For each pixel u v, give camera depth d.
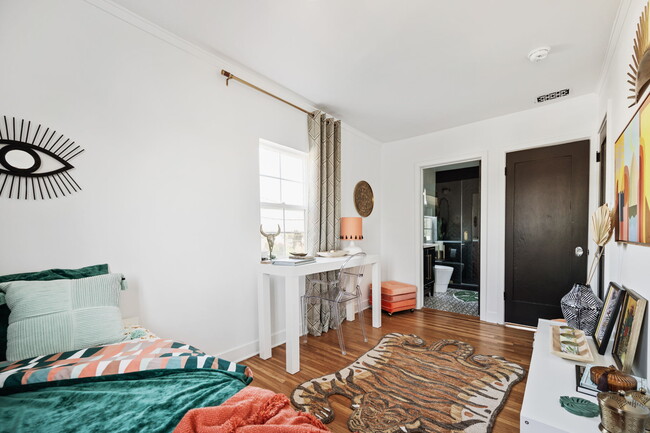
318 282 2.76
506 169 3.26
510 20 1.75
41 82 1.44
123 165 1.72
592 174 2.73
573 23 1.77
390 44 2.00
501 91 2.69
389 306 3.60
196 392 0.92
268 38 1.96
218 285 2.20
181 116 2.00
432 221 5.53
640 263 1.33
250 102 2.46
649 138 1.15
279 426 0.73
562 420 0.97
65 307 1.23
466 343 2.67
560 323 1.98
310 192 3.01
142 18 1.79
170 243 1.93
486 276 3.34
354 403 1.74
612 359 1.40
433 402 1.74
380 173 4.29
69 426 0.75
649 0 1.22
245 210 2.41
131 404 0.85
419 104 2.99
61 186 1.49
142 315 1.79
